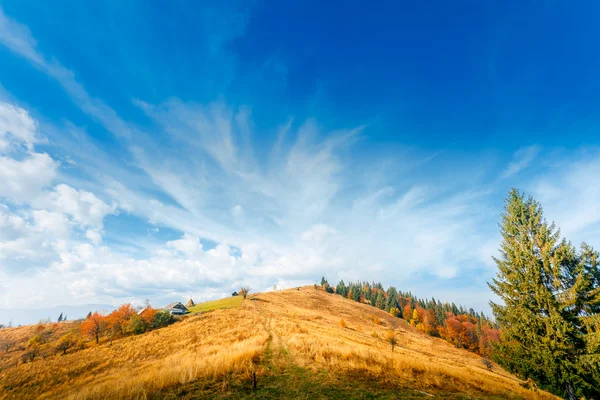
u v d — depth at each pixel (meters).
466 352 72.56
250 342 25.25
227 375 13.14
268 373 14.12
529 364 14.08
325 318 78.38
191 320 60.75
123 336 51.44
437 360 35.22
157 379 12.01
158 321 58.44
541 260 14.75
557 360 12.98
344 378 13.55
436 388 12.91
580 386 12.45
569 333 12.96
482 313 131.12
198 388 11.39
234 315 62.94
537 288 14.02
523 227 15.81
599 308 13.00
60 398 18.45
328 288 171.88
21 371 30.78
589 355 12.09
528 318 14.23
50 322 78.94
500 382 16.91
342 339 35.19
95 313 54.09
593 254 13.56
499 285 16.16
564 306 13.17
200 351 25.78
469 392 12.73
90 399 10.61
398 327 95.62
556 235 14.64
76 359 34.47
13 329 74.94
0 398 23.31
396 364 16.59
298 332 37.78
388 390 12.00
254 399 10.48
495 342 15.99
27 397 22.55
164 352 32.12
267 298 111.00
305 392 11.35
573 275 13.72
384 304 135.12
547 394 13.80
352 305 127.50
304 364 16.38
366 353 19.55
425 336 88.44
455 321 87.25
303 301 115.75
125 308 61.69
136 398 10.08
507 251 16.25
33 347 49.19
